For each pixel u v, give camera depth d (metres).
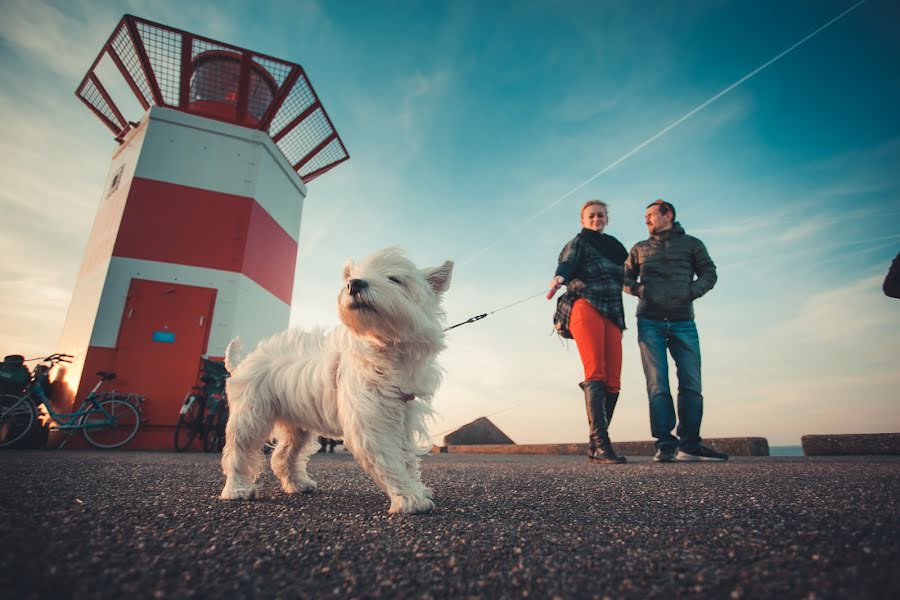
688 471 3.65
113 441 7.80
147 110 9.97
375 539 1.55
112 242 8.53
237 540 1.51
